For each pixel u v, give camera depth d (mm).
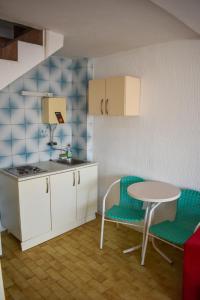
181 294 1938
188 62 2352
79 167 2965
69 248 2607
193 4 1383
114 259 2412
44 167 2898
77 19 1854
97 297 1916
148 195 2213
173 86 2484
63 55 3104
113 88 2701
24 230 2520
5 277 2143
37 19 1859
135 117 2863
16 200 2488
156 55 2574
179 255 2484
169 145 2594
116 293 1957
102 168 3359
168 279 2121
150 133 2742
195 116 2365
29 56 2047
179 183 2561
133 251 2553
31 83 2998
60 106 3107
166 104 2562
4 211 2795
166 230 2146
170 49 2461
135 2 1531
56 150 3402
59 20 1877
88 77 3229
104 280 2109
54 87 3250
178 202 2438
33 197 2543
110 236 2865
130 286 2037
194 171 2430
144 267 2285
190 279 1698
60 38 2229
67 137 3525
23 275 2172
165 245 2672
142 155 2855
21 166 2969
